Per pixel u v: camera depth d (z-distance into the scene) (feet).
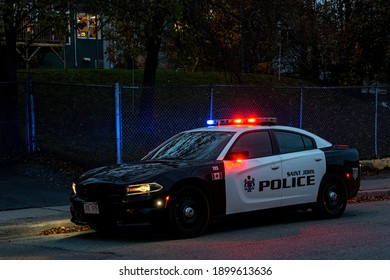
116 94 42.86
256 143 30.78
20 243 28.14
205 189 28.07
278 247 25.05
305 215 35.70
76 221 28.55
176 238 27.43
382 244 25.46
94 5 46.34
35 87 69.77
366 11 83.87
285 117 72.54
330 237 27.48
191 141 31.48
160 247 25.54
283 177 31.19
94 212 27.20
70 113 64.03
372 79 88.33
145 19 47.29
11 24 46.57
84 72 79.87
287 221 33.40
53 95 68.28
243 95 77.46
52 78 74.79
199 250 24.58
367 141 66.69
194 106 70.49
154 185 26.53
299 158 32.07
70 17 46.21
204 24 51.78
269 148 31.14
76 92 70.49
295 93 81.66
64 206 36.52
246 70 66.18
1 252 25.67
